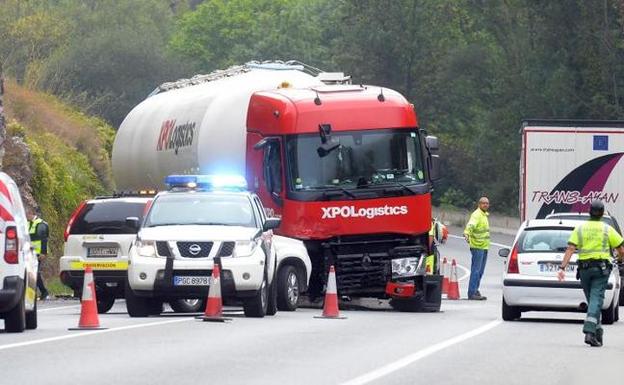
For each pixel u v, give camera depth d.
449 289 65.44
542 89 172.38
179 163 64.12
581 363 32.53
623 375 30.08
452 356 33.09
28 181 81.12
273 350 33.31
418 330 41.47
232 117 58.59
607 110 162.88
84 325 39.44
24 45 127.25
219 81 63.69
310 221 51.97
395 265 52.41
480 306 58.25
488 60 198.25
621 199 70.38
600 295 38.50
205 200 47.91
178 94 68.94
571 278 47.16
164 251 45.03
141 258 45.06
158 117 69.94
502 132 182.25
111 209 55.38
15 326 38.34
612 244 38.94
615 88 161.88
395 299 53.38
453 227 176.50
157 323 42.16
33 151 83.19
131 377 27.05
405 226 52.47
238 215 47.31
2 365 29.11
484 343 37.38
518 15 183.12
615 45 162.50
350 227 52.16
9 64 121.25
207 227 45.94
